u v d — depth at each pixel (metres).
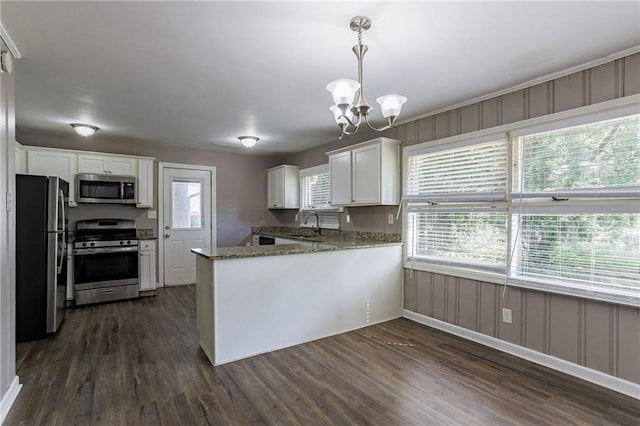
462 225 3.32
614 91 2.29
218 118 3.82
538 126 2.69
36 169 4.23
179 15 1.84
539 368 2.62
